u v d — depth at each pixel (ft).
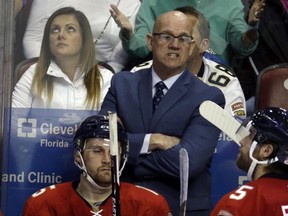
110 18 52.16
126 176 46.73
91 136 41.24
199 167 46.01
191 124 46.80
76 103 51.21
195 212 46.68
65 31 51.75
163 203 41.57
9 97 51.13
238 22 53.21
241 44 53.01
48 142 50.78
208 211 46.98
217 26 53.01
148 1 52.85
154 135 46.34
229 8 53.26
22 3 51.90
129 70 52.47
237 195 36.96
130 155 46.19
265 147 37.76
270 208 36.42
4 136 50.78
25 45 51.80
